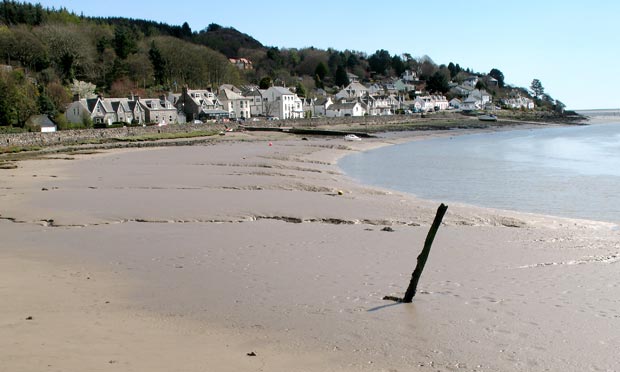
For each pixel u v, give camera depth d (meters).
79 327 8.18
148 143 57.78
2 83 62.31
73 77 99.88
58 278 11.30
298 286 10.86
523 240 15.34
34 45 96.19
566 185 27.88
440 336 8.16
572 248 14.38
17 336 7.64
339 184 27.52
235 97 112.81
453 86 189.25
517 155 46.62
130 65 110.06
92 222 17.66
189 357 7.15
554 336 8.18
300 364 7.06
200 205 20.67
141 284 10.98
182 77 118.75
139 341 7.69
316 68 173.88
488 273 11.87
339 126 96.75
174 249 14.11
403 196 23.98
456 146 59.91
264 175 30.70
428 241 9.72
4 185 26.61
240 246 14.41
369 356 7.40
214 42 190.62
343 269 12.16
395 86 178.25
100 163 38.34
